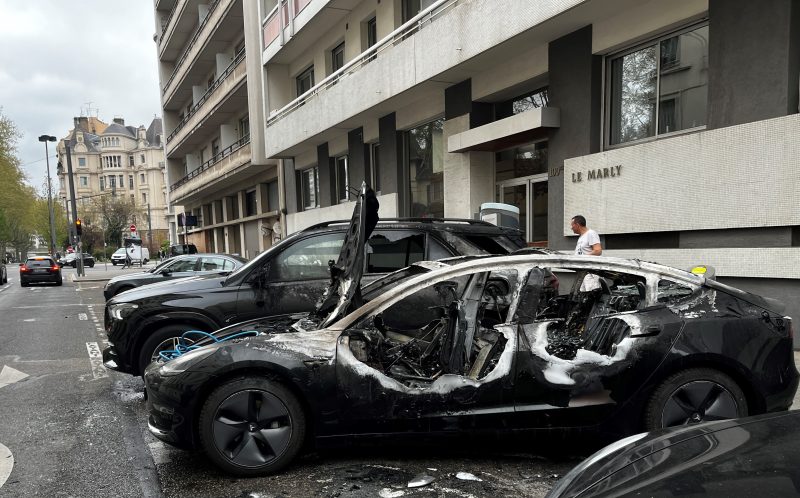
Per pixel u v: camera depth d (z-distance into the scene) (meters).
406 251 5.36
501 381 3.46
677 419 3.46
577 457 3.76
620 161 7.80
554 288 5.02
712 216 6.65
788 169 5.89
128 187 106.31
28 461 3.92
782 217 5.96
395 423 3.47
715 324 3.52
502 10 8.59
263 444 3.49
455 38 9.63
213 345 3.63
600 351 3.67
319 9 14.40
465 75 10.54
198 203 36.78
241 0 20.77
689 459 1.98
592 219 8.30
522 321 3.59
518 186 10.50
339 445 3.51
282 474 3.53
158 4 38.00
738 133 6.35
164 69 39.00
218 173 25.47
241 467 3.46
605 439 3.51
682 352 3.44
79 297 18.47
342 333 3.59
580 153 8.55
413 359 4.12
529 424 3.47
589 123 8.38
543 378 3.45
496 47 8.93
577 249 7.64
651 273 3.71
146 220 90.62
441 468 3.58
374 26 14.32
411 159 13.41
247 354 3.46
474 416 3.46
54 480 3.58
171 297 5.33
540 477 3.44
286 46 17.08
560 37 8.72
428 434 3.48
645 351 3.45
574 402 3.44
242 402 3.47
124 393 5.80
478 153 10.94
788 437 2.02
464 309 4.03
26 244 95.81
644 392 3.46
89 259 52.34
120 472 3.69
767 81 6.15
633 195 7.63
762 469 1.80
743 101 6.39
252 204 26.09
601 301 4.52
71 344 8.95
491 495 3.19
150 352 5.24
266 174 22.56
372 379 3.47
